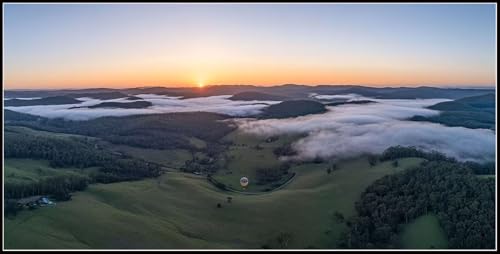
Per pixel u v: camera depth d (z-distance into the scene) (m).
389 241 137.38
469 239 125.19
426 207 148.25
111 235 134.75
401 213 149.88
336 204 172.00
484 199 139.88
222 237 147.75
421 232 137.50
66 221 139.00
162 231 142.62
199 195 185.75
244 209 169.75
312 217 162.75
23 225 132.38
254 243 144.38
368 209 157.88
